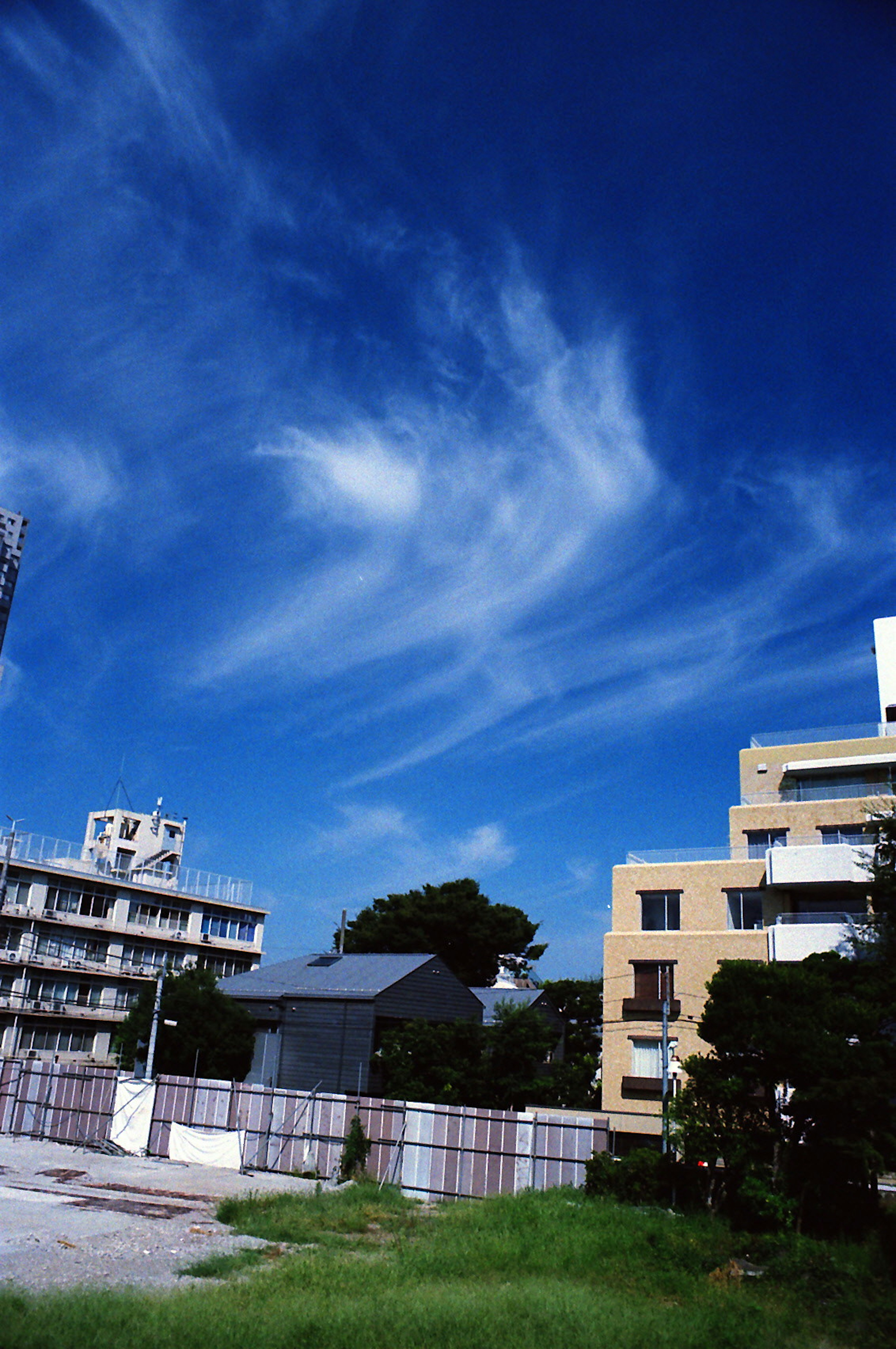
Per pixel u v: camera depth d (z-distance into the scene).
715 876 34.97
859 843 34.03
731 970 21.95
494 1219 19.83
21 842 55.47
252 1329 11.11
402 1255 16.56
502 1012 38.56
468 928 60.84
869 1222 19.47
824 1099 19.42
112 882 58.22
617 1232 18.30
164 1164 28.77
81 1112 32.34
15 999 52.16
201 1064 39.03
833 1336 12.67
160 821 70.12
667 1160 22.38
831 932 30.72
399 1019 39.06
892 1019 22.67
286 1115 28.52
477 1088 35.16
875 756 35.66
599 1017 56.69
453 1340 11.15
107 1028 56.06
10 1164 26.91
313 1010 39.38
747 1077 20.95
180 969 59.91
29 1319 11.09
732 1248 17.98
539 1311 12.58
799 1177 20.03
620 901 36.09
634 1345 11.30
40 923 54.44
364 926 64.50
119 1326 11.05
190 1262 15.89
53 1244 16.77
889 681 39.97
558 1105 38.38
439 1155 25.67
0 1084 34.38
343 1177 26.22
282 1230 18.78
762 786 38.03
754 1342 11.89
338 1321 11.55
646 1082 32.66
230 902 65.06
